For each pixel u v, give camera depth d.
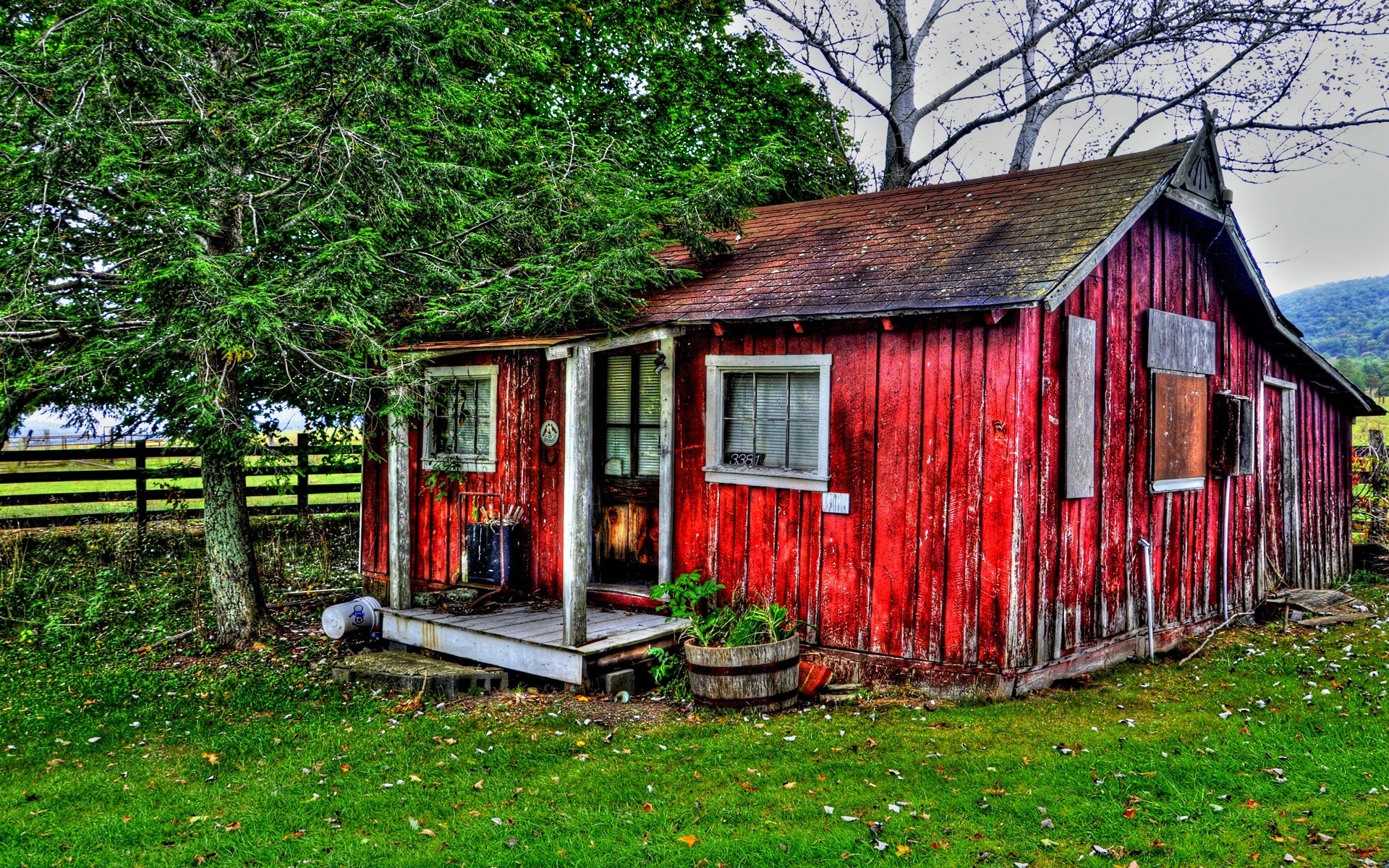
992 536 7.16
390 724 7.10
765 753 6.21
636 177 11.52
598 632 8.08
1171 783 5.48
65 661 9.33
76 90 7.54
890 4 18.50
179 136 8.06
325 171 8.62
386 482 11.16
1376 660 8.31
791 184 18.34
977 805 5.29
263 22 8.45
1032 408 7.13
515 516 9.75
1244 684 7.62
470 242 9.89
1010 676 7.11
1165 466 9.03
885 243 8.95
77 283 8.27
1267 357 11.10
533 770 6.03
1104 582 8.20
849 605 7.88
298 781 5.91
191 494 14.43
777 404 8.39
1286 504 11.68
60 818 5.45
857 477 7.83
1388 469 16.16
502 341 7.94
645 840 4.95
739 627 7.59
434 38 8.81
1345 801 5.21
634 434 9.36
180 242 7.25
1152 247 8.80
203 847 4.99
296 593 11.95
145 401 9.31
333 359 8.30
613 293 8.75
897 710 7.11
